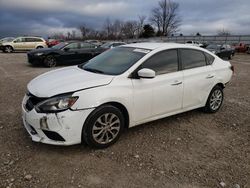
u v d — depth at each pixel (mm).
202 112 5477
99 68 4285
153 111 4219
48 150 3621
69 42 14094
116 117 3764
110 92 3619
